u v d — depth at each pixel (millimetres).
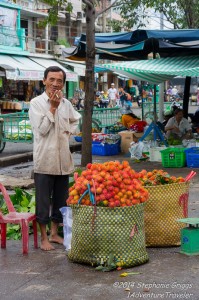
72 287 4578
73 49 13070
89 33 10688
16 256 5523
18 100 34406
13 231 6410
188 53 13727
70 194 5168
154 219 5688
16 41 32562
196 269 4980
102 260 5023
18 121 14562
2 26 31125
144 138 13406
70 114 5727
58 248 5781
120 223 4977
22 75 29422
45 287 4598
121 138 14531
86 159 11008
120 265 4992
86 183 5047
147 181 5770
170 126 13375
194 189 9164
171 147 12344
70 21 39812
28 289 4562
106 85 48875
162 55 14648
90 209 4992
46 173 5602
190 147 12242
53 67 5570
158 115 18984
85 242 5078
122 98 30016
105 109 18766
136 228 5086
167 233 5715
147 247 5754
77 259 5188
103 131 17453
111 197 4992
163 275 4824
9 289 4574
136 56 14125
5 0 31984
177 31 11023
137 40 12180
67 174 5730
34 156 5641
